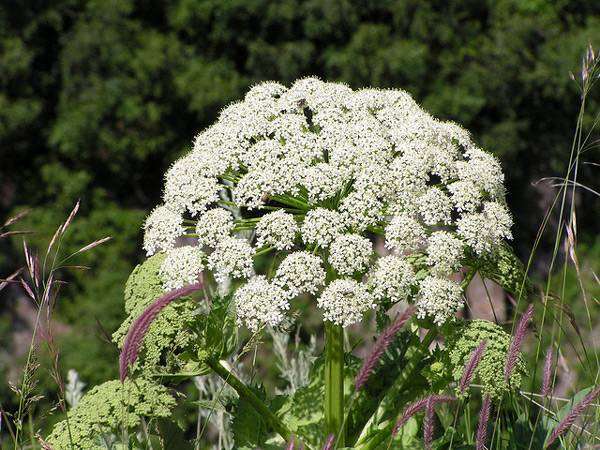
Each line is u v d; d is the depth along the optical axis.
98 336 4.25
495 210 4.03
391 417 4.14
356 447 4.06
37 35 25.64
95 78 24.38
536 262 24.97
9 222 3.85
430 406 3.22
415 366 4.11
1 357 21.62
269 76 24.20
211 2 24.56
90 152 24.55
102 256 23.64
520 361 3.93
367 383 4.26
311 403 4.22
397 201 4.00
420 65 23.31
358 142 4.02
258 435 4.18
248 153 4.07
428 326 4.11
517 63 23.95
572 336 9.56
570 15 25.64
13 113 24.20
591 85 4.30
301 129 4.20
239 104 4.35
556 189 25.53
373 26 23.73
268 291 3.79
